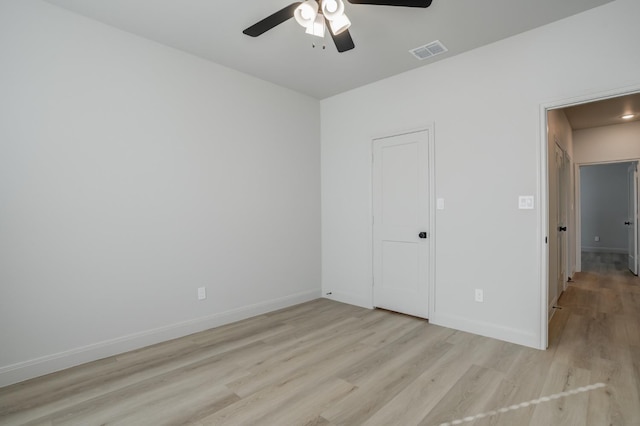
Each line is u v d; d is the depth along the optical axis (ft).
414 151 11.32
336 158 13.80
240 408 6.18
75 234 7.99
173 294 9.70
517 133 9.05
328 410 6.10
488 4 7.59
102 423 5.78
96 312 8.30
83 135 8.11
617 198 26.55
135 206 8.96
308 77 11.89
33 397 6.57
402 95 11.51
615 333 9.75
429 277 10.84
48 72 7.61
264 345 9.14
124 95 8.77
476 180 9.81
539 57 8.66
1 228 7.04
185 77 9.99
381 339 9.49
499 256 9.41
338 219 13.75
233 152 11.20
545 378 7.17
